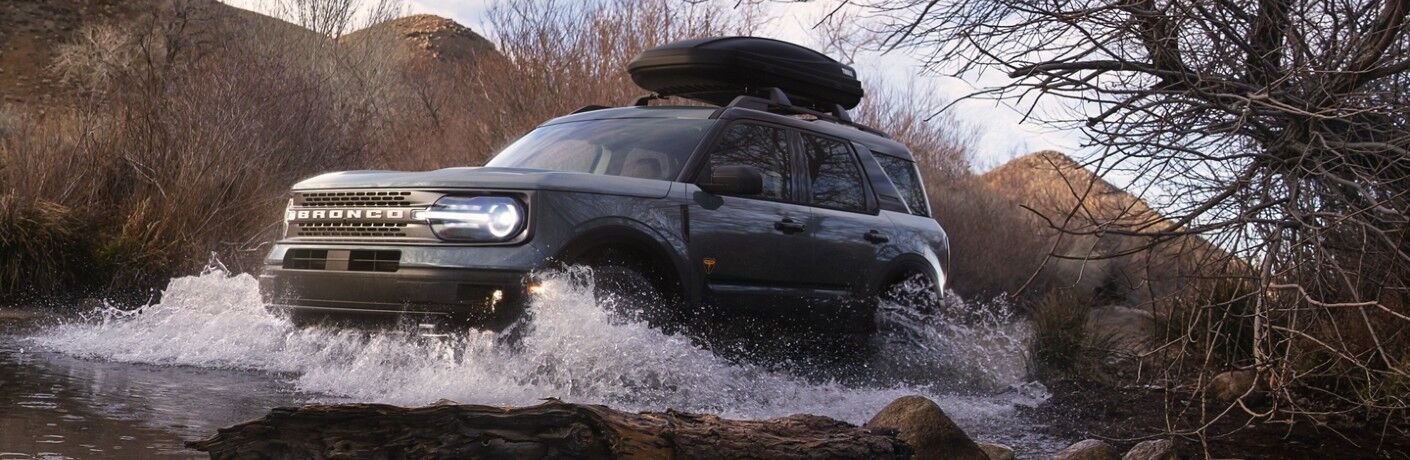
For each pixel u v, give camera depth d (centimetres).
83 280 895
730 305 592
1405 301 574
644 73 711
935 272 736
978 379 692
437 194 520
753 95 700
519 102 1506
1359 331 573
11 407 389
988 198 1630
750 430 318
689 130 616
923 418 396
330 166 1226
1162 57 511
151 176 1002
